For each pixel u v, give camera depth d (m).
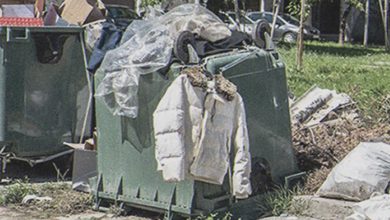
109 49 8.17
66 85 9.14
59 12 9.50
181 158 7.31
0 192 8.45
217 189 7.59
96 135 8.27
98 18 9.34
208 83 7.44
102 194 8.03
